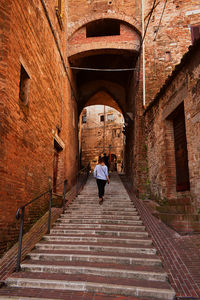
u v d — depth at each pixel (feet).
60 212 24.89
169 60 37.01
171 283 12.06
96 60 47.75
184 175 23.43
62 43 37.24
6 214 16.02
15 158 17.85
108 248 15.81
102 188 26.73
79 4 42.42
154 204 27.35
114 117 87.40
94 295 11.23
